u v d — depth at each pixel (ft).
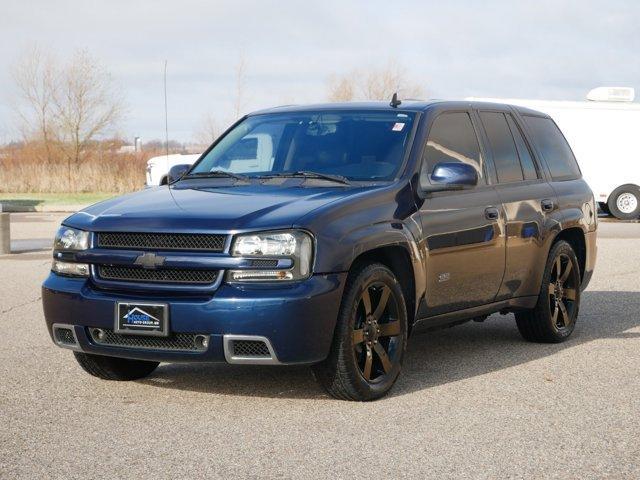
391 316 20.12
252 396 20.13
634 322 30.22
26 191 119.65
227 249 18.20
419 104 23.15
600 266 46.16
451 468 15.39
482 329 29.04
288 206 19.01
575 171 28.55
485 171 23.85
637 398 20.11
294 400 19.75
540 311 25.80
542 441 16.92
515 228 24.17
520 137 26.02
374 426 17.80
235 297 17.94
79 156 139.33
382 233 19.56
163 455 16.02
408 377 22.09
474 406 19.36
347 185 20.72
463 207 22.29
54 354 24.95
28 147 139.74
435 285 21.34
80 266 19.51
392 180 20.92
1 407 19.33
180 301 18.25
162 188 21.94
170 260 18.47
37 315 31.71
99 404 19.56
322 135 22.50
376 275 19.51
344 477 14.93
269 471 15.20
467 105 24.26
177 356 18.45
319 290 18.17
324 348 18.48
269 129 23.29
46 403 19.65
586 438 17.13
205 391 20.61
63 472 15.14
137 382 21.58
